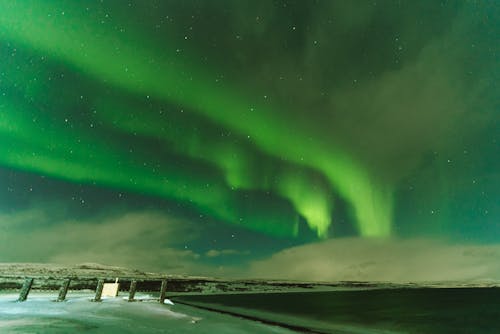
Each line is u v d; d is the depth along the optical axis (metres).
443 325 28.64
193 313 22.05
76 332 9.99
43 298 22.09
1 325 10.42
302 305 53.16
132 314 16.20
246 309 36.88
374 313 39.53
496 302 62.81
